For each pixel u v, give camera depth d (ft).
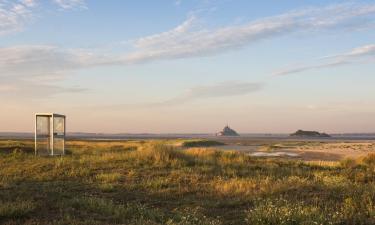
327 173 66.64
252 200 43.60
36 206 39.09
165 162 74.38
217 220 34.78
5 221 33.94
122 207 38.70
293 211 35.27
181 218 35.04
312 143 324.19
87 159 77.46
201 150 99.66
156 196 46.83
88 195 46.19
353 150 201.87
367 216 36.24
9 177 59.36
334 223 33.50
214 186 52.29
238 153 98.94
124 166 70.23
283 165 82.33
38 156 86.99
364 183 57.00
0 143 144.87
